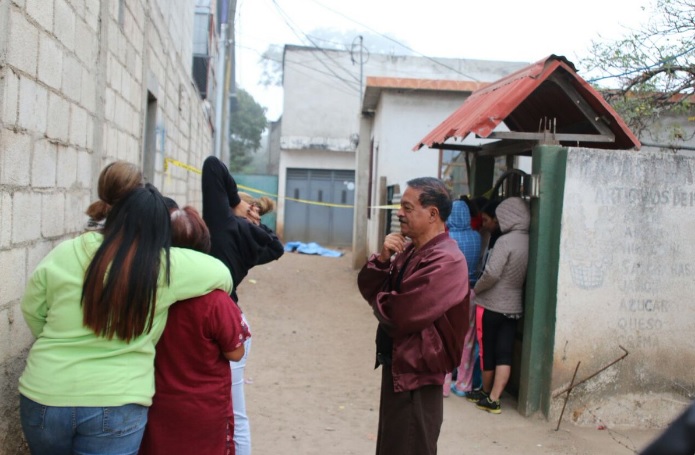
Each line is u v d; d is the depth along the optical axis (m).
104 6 4.71
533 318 5.05
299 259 16.88
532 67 5.28
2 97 2.80
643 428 5.04
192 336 2.63
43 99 3.37
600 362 5.00
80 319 2.41
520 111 6.50
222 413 2.73
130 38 5.93
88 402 2.35
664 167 4.99
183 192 11.42
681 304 5.05
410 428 3.15
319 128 22.05
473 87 12.38
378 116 13.44
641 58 6.78
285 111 21.94
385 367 3.31
